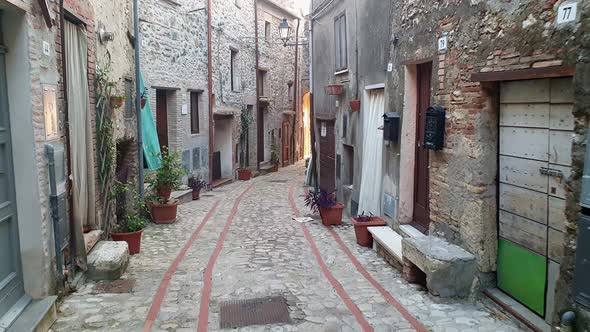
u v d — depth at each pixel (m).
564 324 3.08
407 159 6.56
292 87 24.52
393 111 6.94
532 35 3.73
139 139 9.18
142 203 8.45
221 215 10.16
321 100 12.85
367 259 6.44
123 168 9.04
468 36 4.70
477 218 4.59
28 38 3.99
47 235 4.29
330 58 11.64
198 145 14.25
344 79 10.27
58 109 4.71
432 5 5.53
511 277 4.38
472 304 4.61
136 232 6.75
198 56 14.05
